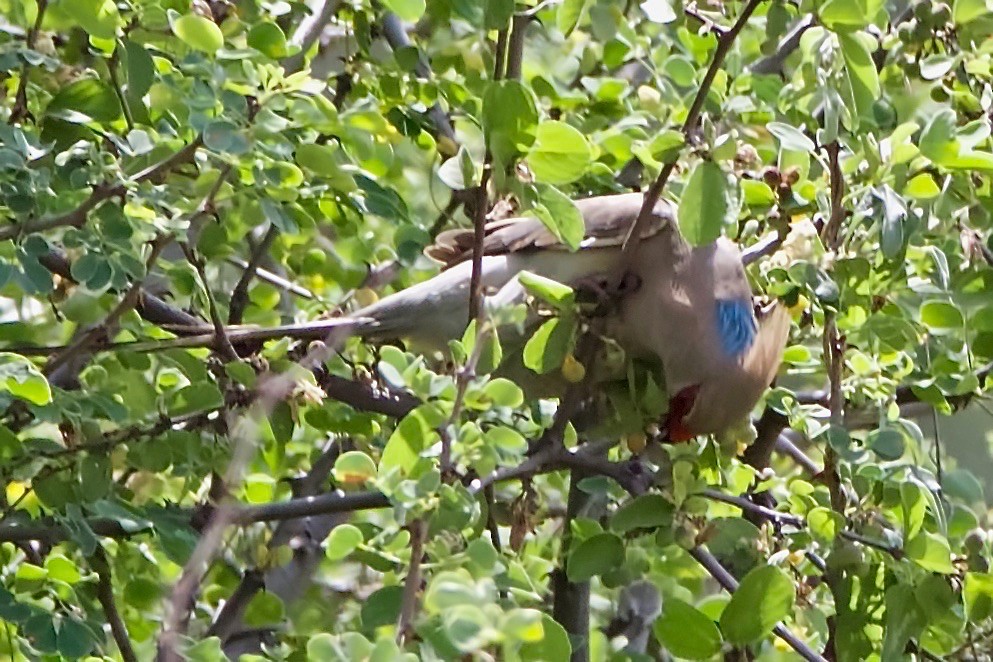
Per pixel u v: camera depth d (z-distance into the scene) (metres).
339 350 8.12
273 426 6.97
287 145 6.62
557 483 9.94
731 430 7.94
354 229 8.08
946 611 6.60
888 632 6.51
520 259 8.60
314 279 9.44
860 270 6.84
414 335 8.45
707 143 6.12
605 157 8.57
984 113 7.61
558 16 8.05
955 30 7.71
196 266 6.88
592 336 7.64
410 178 9.07
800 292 7.01
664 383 8.25
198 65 6.43
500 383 5.63
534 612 4.75
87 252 6.28
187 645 5.45
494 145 6.12
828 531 6.64
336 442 8.70
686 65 8.51
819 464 8.45
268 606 7.79
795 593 6.57
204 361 7.27
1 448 6.55
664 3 7.20
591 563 6.74
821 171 7.87
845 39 6.46
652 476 7.16
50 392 6.23
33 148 6.51
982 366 7.85
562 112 9.20
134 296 6.69
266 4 7.76
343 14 9.23
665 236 8.44
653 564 8.36
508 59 7.18
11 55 6.64
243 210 7.18
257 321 9.07
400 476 5.46
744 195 7.33
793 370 8.62
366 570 8.45
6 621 6.26
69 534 6.33
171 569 7.62
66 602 6.66
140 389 7.06
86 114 6.90
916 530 6.56
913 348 7.51
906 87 7.96
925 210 7.38
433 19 8.82
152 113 7.13
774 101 8.41
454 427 5.53
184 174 7.26
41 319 8.99
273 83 6.52
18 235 6.31
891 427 6.96
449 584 4.82
